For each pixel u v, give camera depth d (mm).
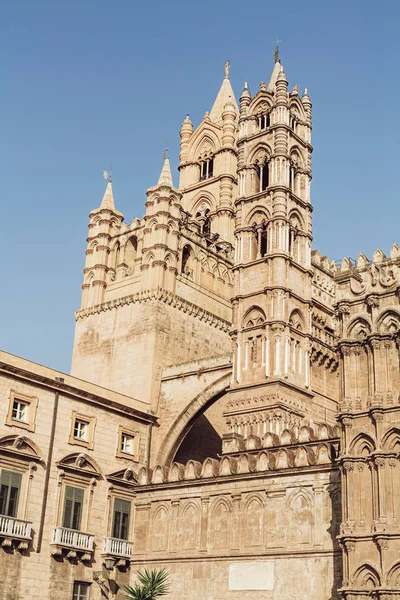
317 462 51875
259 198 76250
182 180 110062
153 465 72062
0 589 54219
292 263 73062
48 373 62375
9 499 56719
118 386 79625
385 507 41969
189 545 57719
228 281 92312
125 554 61938
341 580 47656
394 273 46875
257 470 54906
